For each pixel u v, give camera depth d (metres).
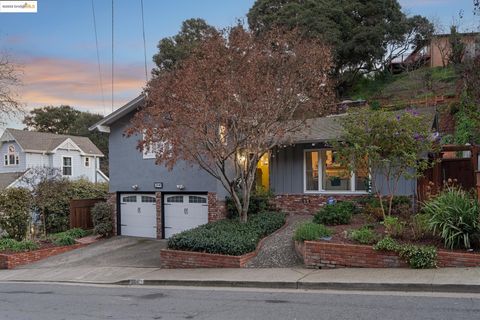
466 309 6.42
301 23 29.92
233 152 12.64
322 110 14.75
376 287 8.06
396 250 9.10
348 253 9.61
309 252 10.00
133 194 18.64
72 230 18.81
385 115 10.89
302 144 16.36
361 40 32.50
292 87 13.23
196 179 16.72
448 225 9.16
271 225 13.47
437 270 8.60
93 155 38.44
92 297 9.16
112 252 15.37
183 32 33.66
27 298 9.52
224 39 13.05
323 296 7.82
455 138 19.67
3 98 23.95
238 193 16.00
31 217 19.55
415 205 13.23
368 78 38.19
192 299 8.27
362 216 13.14
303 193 16.38
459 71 23.53
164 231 17.61
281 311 6.93
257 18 31.81
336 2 33.66
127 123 18.64
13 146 34.47
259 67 12.87
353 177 15.52
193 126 11.98
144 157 18.14
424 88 32.94
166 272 11.27
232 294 8.52
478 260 8.49
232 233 12.25
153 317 7.06
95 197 22.39
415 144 10.88
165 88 12.55
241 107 12.30
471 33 31.55
